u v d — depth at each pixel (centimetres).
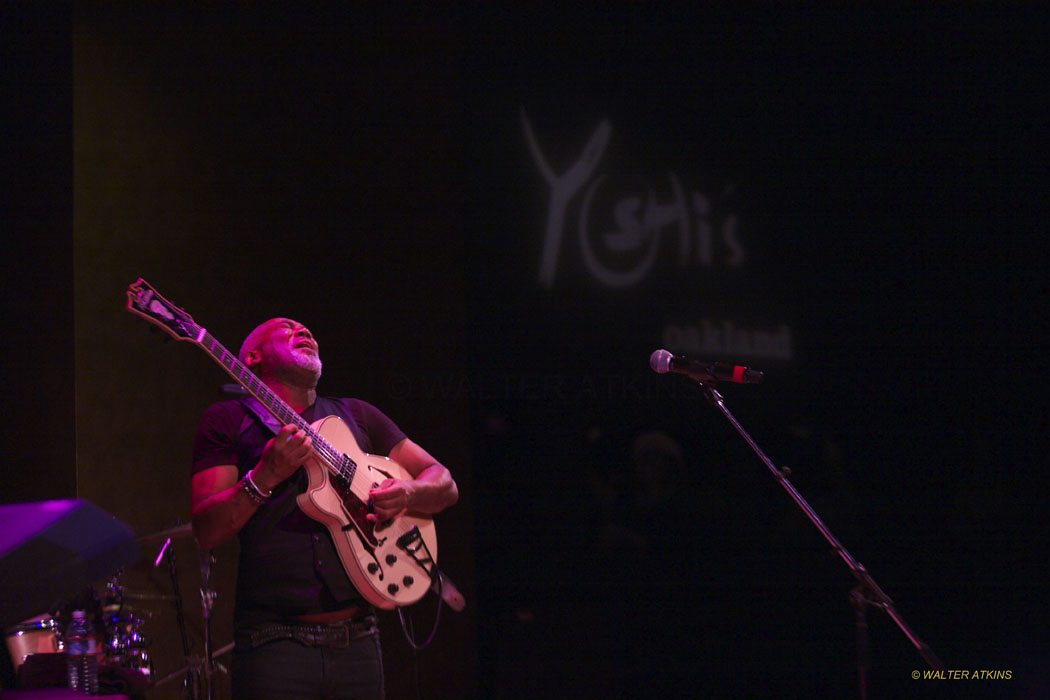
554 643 455
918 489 493
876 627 476
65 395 312
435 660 418
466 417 454
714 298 520
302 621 217
